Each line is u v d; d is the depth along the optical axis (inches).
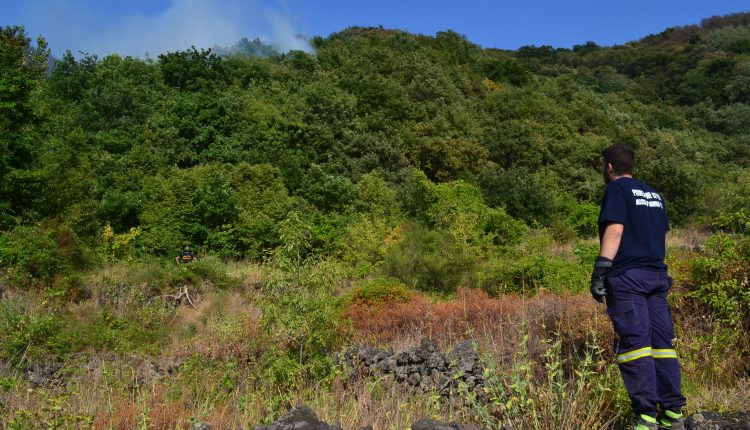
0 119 620.4
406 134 1408.7
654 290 144.3
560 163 1576.0
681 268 276.5
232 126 1184.8
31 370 320.8
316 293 261.7
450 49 2529.5
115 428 176.7
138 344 396.2
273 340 265.4
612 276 144.2
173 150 1048.2
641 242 144.4
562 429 136.2
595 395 147.9
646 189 150.3
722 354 204.8
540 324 263.3
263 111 1272.1
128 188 865.5
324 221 816.3
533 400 145.3
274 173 948.6
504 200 1130.7
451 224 833.5
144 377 283.6
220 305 524.7
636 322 139.7
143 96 1254.3
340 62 1923.0
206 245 773.3
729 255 237.5
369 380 231.8
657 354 143.6
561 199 1280.8
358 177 1193.4
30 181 623.5
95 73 1334.9
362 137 1307.8
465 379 226.8
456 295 552.4
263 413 202.8
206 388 241.0
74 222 676.7
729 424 145.1
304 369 241.8
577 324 239.8
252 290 592.4
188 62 1477.6
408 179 1112.8
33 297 461.4
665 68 3393.2
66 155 812.0
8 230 575.8
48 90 1192.8
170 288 546.9
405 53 2149.4
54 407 161.0
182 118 1152.8
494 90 2128.4
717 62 3038.9
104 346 383.9
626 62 3624.5
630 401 151.4
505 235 856.3
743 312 223.8
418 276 637.9
